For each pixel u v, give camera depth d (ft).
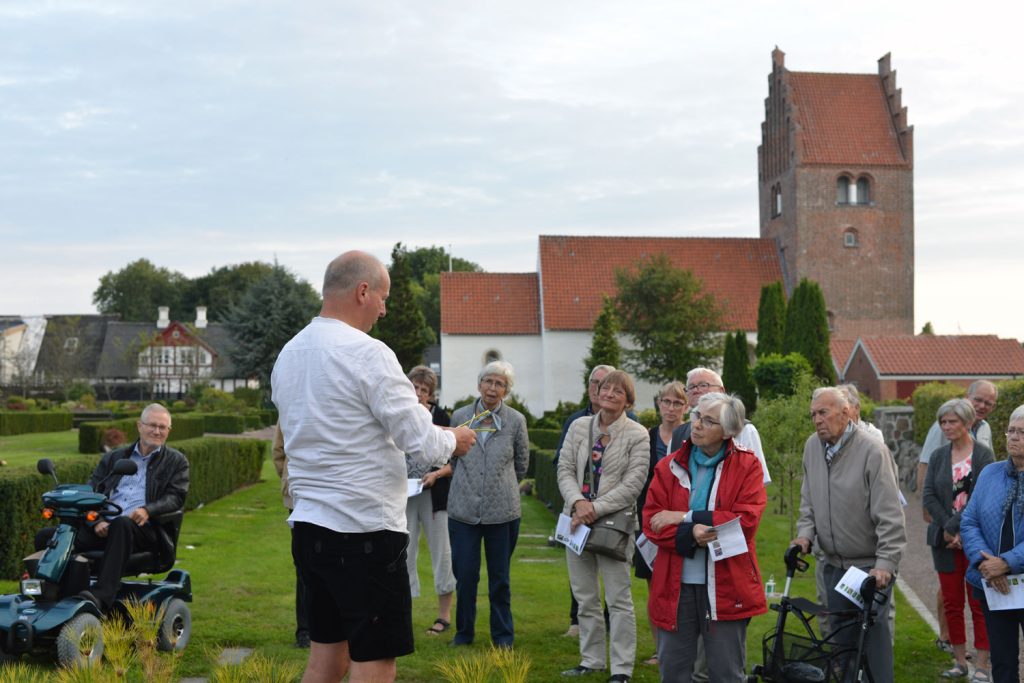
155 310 366.84
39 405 164.25
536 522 50.90
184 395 230.68
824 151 178.19
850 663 17.58
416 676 21.53
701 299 162.81
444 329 176.14
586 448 22.77
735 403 16.90
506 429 24.71
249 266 348.79
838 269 177.68
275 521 49.80
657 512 17.31
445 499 26.73
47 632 20.16
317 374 12.60
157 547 23.48
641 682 21.91
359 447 12.54
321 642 13.07
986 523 18.45
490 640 24.88
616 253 184.34
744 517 16.47
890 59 182.60
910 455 73.20
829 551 19.65
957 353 138.00
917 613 30.45
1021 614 17.97
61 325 223.51
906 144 178.81
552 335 173.99
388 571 12.62
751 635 26.76
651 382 162.81
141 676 12.26
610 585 22.03
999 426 49.47
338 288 13.15
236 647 23.34
